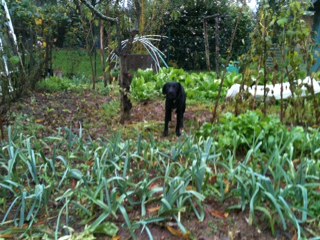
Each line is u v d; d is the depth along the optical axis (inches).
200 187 141.5
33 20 407.8
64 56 645.3
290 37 226.5
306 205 130.1
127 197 137.7
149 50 552.7
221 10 686.5
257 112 209.9
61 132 233.1
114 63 498.9
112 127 246.4
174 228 129.2
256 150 170.9
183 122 267.7
